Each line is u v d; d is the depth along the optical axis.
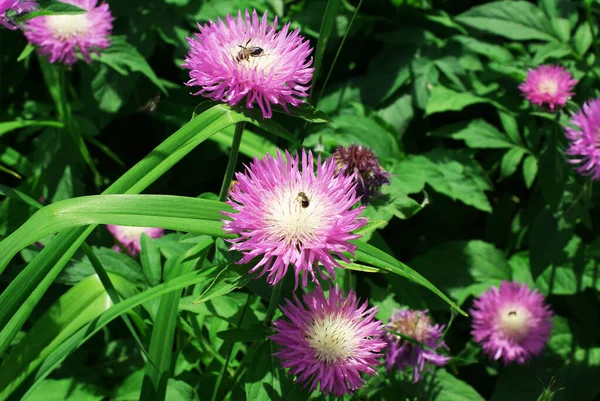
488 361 0.71
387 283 0.70
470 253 0.73
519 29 0.76
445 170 0.73
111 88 0.72
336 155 0.58
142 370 0.60
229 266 0.47
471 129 0.74
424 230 0.77
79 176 0.69
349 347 0.48
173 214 0.48
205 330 0.61
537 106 0.71
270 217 0.46
